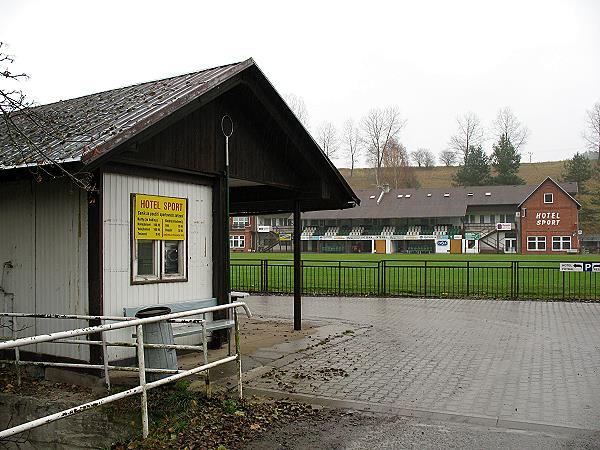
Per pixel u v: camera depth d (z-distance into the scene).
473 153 103.94
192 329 9.03
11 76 7.68
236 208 15.16
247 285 25.05
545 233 75.69
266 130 11.38
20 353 8.90
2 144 8.94
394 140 111.31
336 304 18.83
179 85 9.93
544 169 131.75
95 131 7.98
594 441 5.95
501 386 8.16
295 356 10.06
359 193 92.25
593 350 10.79
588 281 26.08
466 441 5.95
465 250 80.25
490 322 14.49
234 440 5.93
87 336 8.11
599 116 96.06
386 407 7.12
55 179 8.45
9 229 9.09
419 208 84.75
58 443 6.91
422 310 17.08
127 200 8.73
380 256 60.62
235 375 8.48
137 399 6.90
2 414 7.53
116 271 8.48
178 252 9.78
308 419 6.64
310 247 88.06
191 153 9.69
